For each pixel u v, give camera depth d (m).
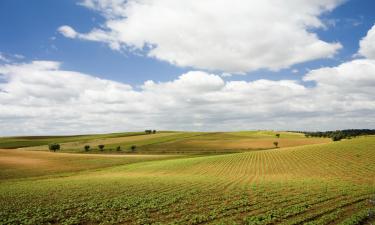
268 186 38.06
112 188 38.50
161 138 155.00
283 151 80.88
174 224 21.52
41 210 26.73
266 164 63.88
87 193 34.94
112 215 24.69
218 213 24.73
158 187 38.94
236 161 70.56
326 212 23.70
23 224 22.45
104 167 73.75
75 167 72.25
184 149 120.81
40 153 97.19
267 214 23.55
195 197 31.70
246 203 27.91
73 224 22.47
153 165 72.00
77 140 166.88
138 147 129.25
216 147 123.25
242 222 21.84
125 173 61.25
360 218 21.06
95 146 141.38
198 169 62.75
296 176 48.47
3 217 24.38
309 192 32.56
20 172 62.62
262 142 132.38
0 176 57.06
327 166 55.19
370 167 50.81
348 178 43.44
